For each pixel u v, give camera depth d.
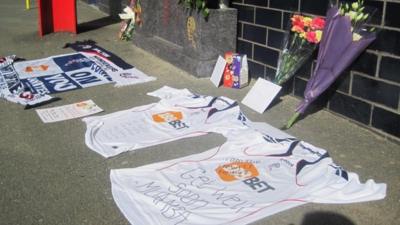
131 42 6.89
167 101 4.38
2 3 11.16
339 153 3.39
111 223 2.63
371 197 2.83
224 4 5.09
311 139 3.62
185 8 5.21
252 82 5.00
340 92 3.95
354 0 3.67
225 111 4.15
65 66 5.69
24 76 5.29
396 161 3.27
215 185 2.97
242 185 2.96
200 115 4.07
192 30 5.11
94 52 6.30
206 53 5.05
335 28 3.63
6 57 6.00
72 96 4.66
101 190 2.96
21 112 4.27
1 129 3.91
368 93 3.69
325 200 2.80
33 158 3.39
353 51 3.57
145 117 4.06
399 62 3.40
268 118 4.05
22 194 2.93
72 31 7.55
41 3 7.23
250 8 4.88
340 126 3.84
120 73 5.36
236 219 2.63
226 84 4.86
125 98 4.57
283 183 2.97
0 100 4.57
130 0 7.65
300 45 4.04
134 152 3.45
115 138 3.68
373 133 3.69
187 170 3.15
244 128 3.78
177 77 5.19
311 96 3.82
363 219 2.64
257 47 4.88
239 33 5.13
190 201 2.80
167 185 2.97
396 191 2.90
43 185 3.03
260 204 2.76
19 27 8.11
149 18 6.18
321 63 3.78
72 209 2.77
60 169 3.23
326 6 3.96
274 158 3.27
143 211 2.71
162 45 5.80
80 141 3.65
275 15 4.54
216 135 3.70
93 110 4.27
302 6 4.21
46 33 7.47
